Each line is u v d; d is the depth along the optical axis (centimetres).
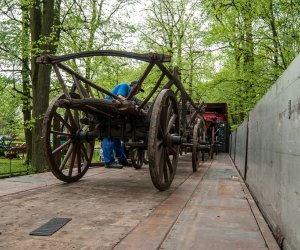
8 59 1287
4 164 1313
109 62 1233
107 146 788
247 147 583
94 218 300
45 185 491
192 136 829
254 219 303
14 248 214
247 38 952
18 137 2145
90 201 380
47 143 492
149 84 1792
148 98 493
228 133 1911
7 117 1542
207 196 429
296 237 194
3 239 233
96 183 536
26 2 1024
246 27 930
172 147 514
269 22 873
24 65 1308
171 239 237
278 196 255
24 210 325
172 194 444
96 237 240
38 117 894
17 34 1242
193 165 779
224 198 414
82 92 500
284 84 254
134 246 220
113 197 410
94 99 470
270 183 298
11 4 1142
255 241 235
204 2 979
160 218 302
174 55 2052
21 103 1462
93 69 1195
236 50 990
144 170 766
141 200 393
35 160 909
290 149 221
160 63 452
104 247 217
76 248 215
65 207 344
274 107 298
